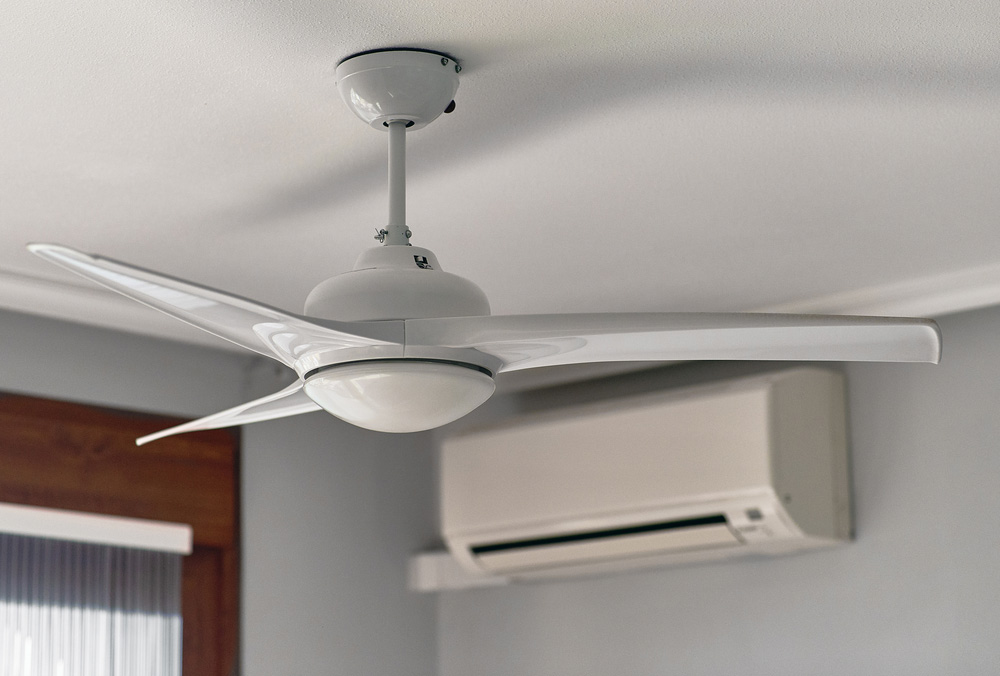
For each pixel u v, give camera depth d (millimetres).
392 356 1882
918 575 3379
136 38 2055
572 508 3641
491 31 2045
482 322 1863
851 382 3598
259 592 3742
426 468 4301
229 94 2248
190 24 2014
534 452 3762
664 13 1997
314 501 3941
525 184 2643
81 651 3305
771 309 3471
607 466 3611
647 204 2768
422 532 4230
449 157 2502
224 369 3793
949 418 3412
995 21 2025
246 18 1999
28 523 3238
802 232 2947
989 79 2217
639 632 3830
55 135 2398
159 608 3486
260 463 3830
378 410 1944
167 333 3557
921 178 2648
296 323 1777
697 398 3516
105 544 3410
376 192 2672
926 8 1990
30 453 3318
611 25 2031
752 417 3391
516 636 4070
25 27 2016
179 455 3629
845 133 2434
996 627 3230
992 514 3295
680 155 2520
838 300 3395
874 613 3428
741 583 3674
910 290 3309
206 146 2451
